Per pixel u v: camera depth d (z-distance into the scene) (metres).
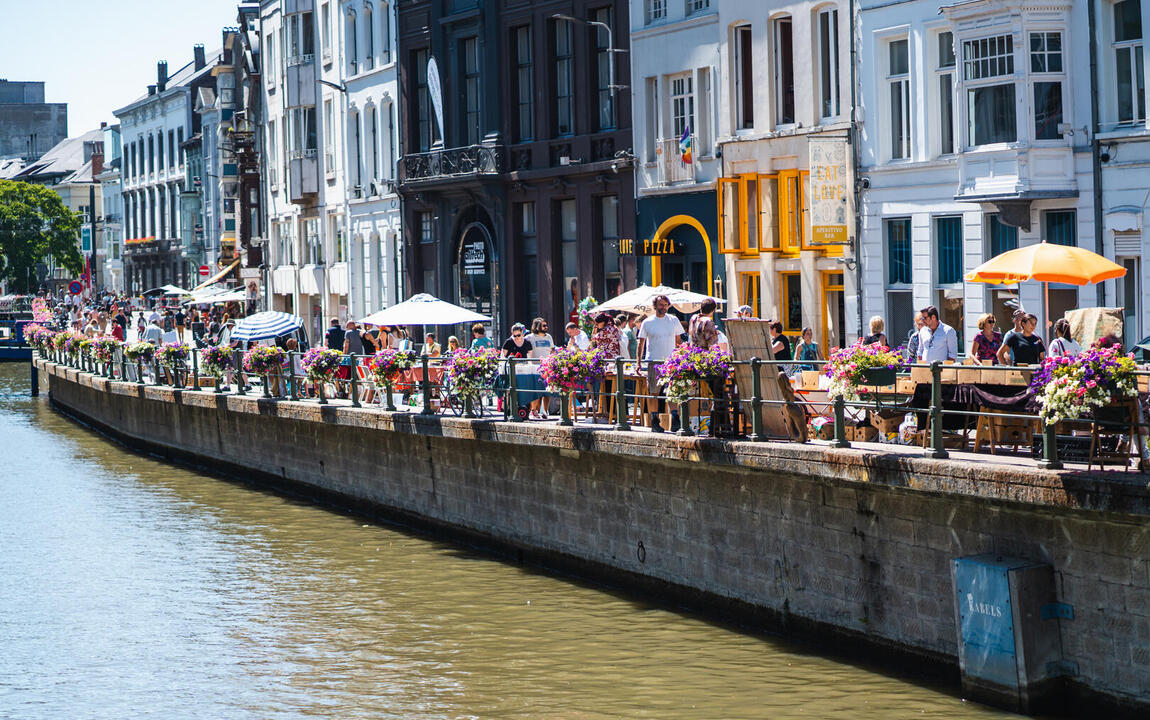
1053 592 16.06
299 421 35.91
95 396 53.66
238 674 20.02
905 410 17.81
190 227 112.00
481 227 49.59
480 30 48.31
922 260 32.81
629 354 30.17
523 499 26.44
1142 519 14.85
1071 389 15.35
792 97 36.81
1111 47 28.80
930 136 32.47
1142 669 15.11
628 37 42.22
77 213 153.00
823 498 19.25
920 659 17.88
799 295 36.41
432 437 29.55
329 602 23.91
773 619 20.38
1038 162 29.42
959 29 30.45
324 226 64.69
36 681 19.95
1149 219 28.08
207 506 34.44
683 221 40.31
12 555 28.53
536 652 20.33
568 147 45.06
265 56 72.38
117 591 25.22
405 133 53.72
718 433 21.14
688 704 17.64
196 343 52.72
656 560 22.84
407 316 35.09
